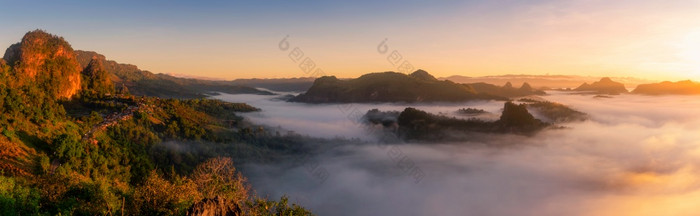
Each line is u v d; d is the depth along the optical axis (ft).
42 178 131.34
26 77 483.92
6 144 215.92
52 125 309.22
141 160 324.60
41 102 356.38
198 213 69.62
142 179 268.41
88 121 411.95
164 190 96.78
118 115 497.05
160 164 383.65
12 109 276.21
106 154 283.18
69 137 243.19
